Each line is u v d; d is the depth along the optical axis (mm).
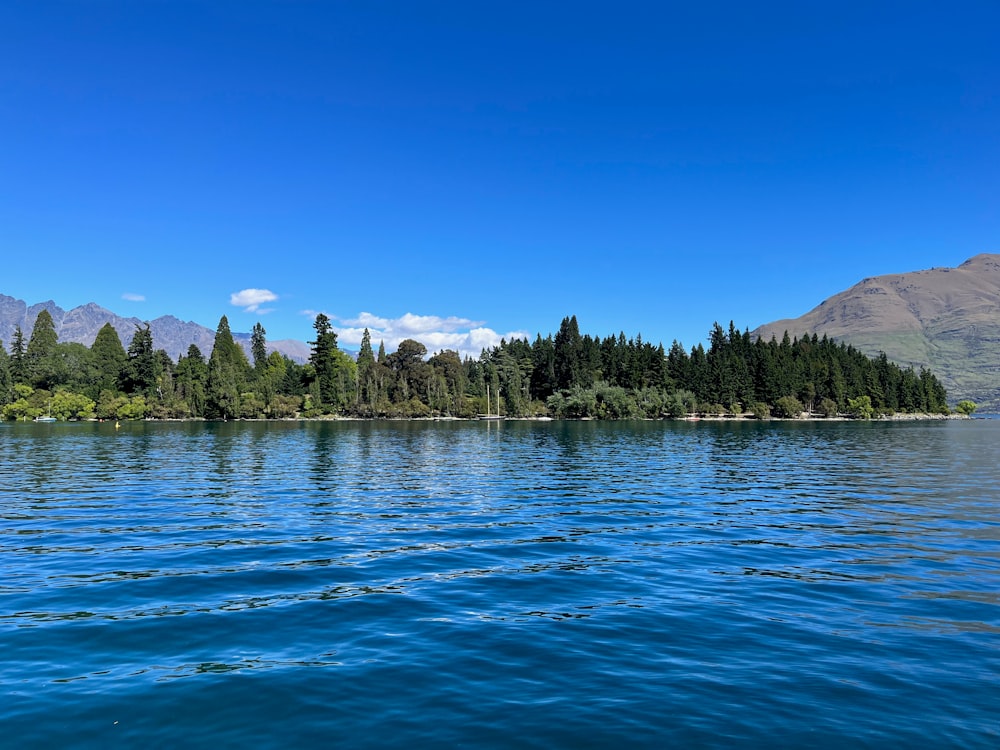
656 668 8977
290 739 7012
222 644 9883
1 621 10914
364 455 52844
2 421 135750
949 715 7594
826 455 53500
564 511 23734
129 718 7465
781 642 10039
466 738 7035
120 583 13438
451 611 11594
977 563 15453
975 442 75875
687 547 17359
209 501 26078
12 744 6852
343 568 14883
